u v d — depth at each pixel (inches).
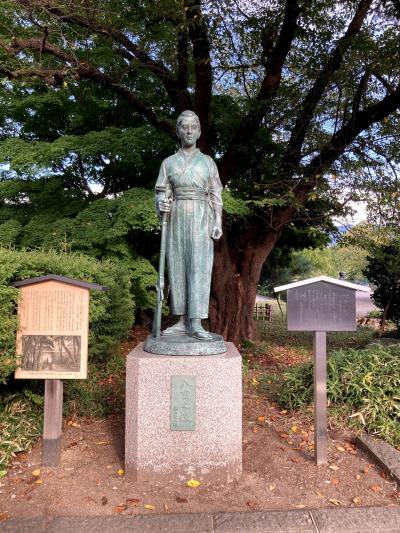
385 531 108.0
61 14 257.8
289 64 371.6
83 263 212.2
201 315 148.1
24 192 370.9
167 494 126.2
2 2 222.7
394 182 312.8
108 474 137.6
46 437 142.3
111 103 411.2
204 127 332.5
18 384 172.7
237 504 121.8
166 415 132.2
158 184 149.3
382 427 161.8
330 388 182.9
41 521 111.0
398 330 429.1
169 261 151.7
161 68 321.4
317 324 145.7
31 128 413.1
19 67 266.1
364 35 293.0
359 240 348.2
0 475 135.2
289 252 561.6
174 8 259.9
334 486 132.8
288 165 341.7
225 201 292.5
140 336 397.4
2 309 135.9
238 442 136.6
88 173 398.9
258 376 264.8
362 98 339.9
